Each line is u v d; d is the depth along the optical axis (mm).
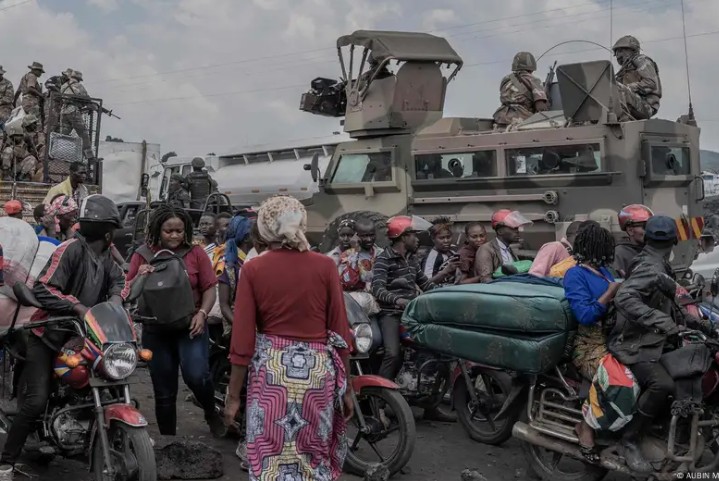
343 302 4070
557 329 5398
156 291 5477
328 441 3986
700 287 7641
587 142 9609
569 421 5484
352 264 7000
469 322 5762
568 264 6473
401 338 6906
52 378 5137
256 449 3852
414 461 6184
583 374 5375
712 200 15195
